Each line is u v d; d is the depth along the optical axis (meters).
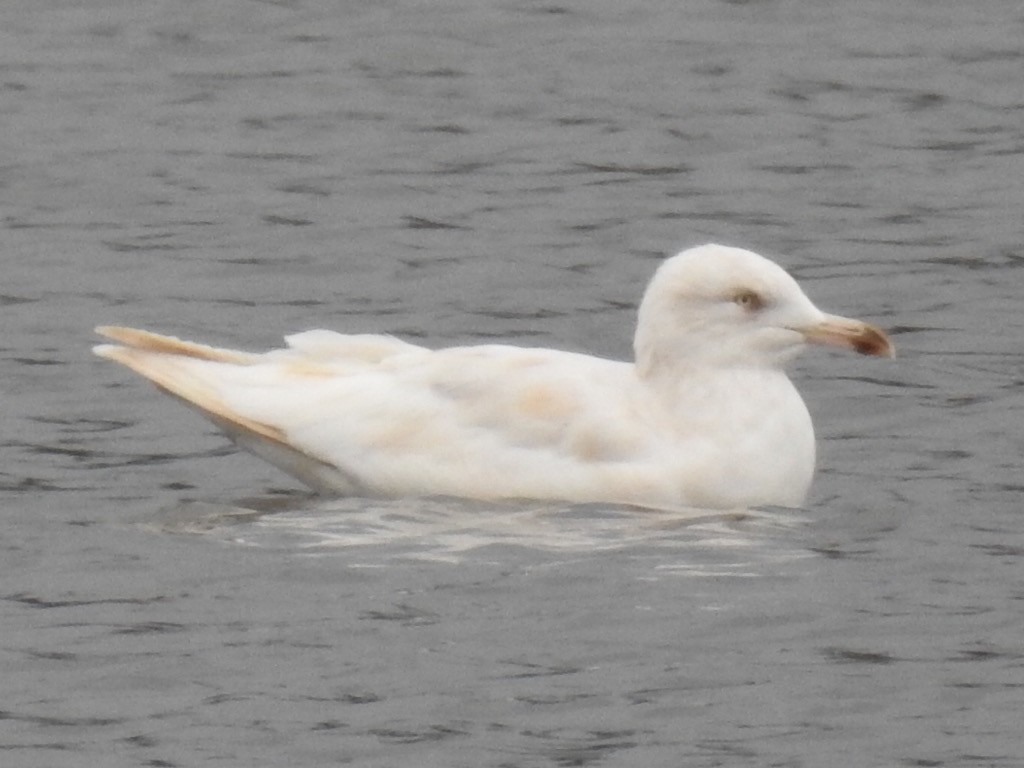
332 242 23.58
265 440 17.00
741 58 28.66
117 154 25.83
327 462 16.86
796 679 14.20
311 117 26.98
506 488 16.66
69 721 13.80
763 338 16.94
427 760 13.34
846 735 13.60
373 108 27.23
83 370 20.08
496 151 26.06
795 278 22.73
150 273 22.70
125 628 14.87
